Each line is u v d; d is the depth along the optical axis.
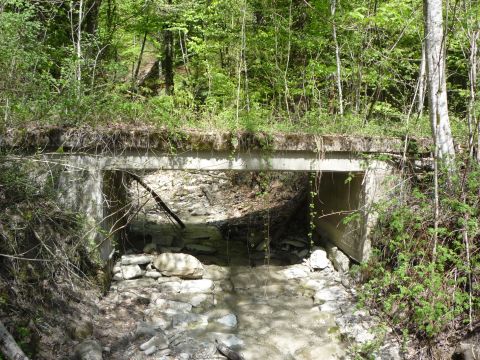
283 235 9.04
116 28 11.78
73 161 5.82
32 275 5.03
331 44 9.09
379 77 8.58
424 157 6.38
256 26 9.92
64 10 10.05
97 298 5.85
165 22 11.01
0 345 3.61
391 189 6.08
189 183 12.36
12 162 5.07
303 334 5.62
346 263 7.25
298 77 9.48
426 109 9.40
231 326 5.77
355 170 6.64
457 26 5.97
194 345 5.23
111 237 6.53
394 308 5.62
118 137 5.82
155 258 7.08
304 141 6.34
